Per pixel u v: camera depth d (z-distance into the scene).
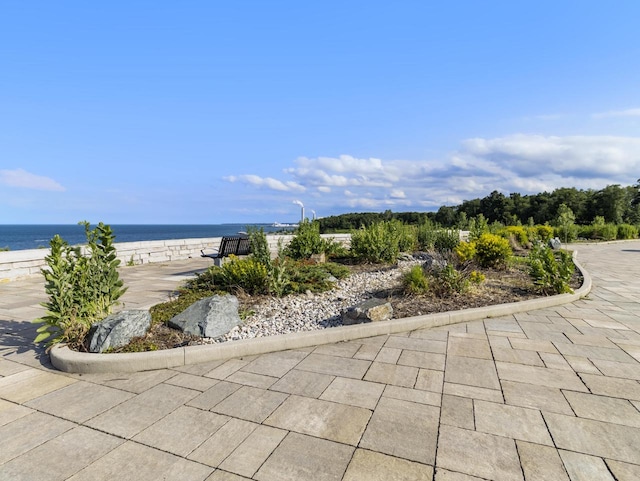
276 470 2.08
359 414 2.67
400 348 4.04
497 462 2.13
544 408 2.74
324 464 2.12
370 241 10.04
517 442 2.32
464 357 3.76
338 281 7.69
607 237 26.59
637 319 5.20
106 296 4.36
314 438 2.38
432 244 12.86
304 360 3.72
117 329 3.80
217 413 2.70
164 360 3.54
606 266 11.77
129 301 6.04
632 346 4.08
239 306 5.58
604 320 5.14
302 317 5.22
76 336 3.87
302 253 10.12
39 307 5.87
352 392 3.02
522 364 3.57
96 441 2.37
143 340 3.96
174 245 12.62
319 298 6.27
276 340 3.96
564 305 6.05
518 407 2.76
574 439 2.35
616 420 2.57
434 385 3.13
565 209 28.48
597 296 6.84
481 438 2.37
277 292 6.20
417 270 6.28
